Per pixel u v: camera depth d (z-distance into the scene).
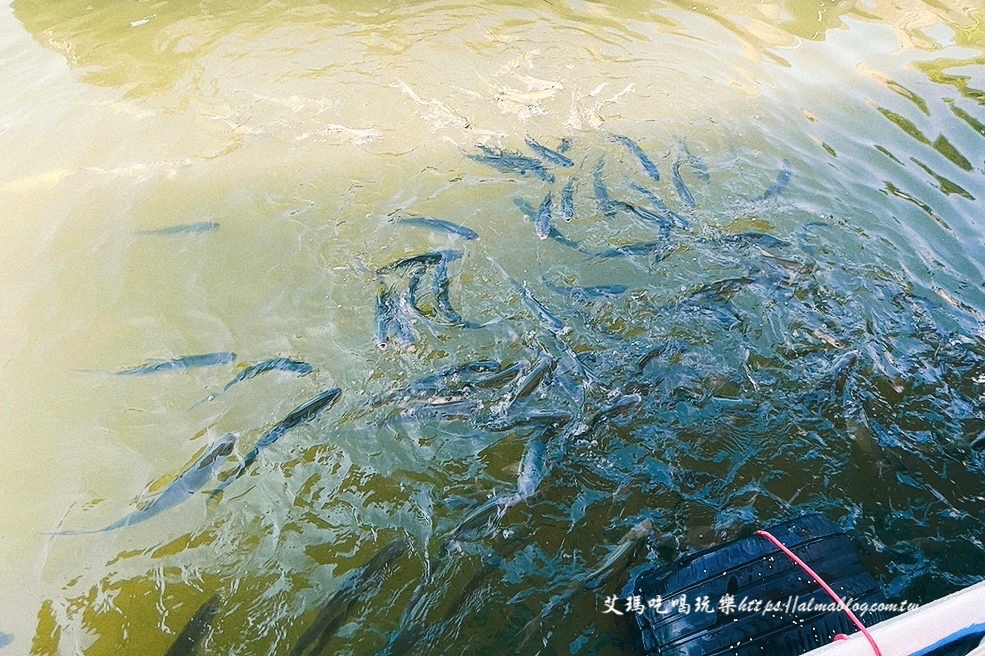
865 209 5.98
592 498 3.89
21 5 9.58
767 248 5.56
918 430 4.22
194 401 4.61
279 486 4.05
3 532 3.90
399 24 9.07
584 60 8.30
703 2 9.52
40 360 4.90
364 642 3.32
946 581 3.49
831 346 4.75
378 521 3.85
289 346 4.97
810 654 2.44
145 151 6.86
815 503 3.86
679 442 4.17
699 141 6.89
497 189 6.38
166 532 3.86
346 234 5.93
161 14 9.33
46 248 5.80
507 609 3.42
